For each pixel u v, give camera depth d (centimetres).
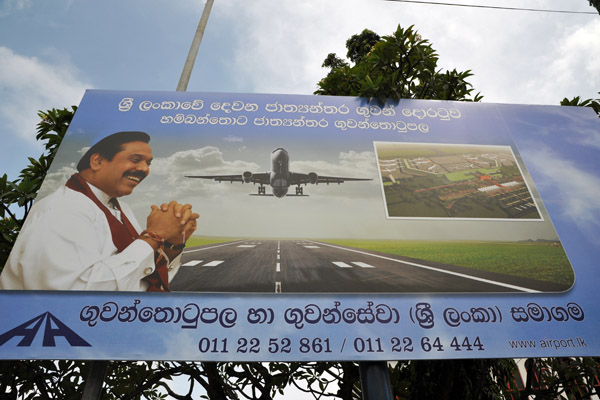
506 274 497
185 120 643
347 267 494
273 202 561
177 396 656
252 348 422
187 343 421
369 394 419
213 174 581
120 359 407
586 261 514
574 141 655
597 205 573
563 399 675
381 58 754
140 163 581
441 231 545
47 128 682
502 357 432
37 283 453
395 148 636
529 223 555
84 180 552
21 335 415
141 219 523
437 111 692
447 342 439
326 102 688
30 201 596
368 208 564
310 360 418
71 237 491
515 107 705
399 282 483
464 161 626
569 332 453
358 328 443
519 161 629
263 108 670
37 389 585
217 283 469
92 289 455
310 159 609
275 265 491
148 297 455
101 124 622
